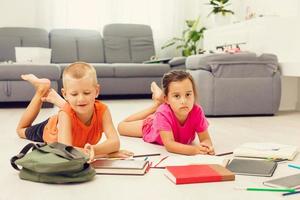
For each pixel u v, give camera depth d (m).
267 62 2.94
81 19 5.12
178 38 5.24
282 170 1.32
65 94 1.46
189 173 1.19
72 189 1.11
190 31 5.00
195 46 5.06
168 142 1.61
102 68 4.31
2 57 4.61
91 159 1.30
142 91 4.48
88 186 1.13
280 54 3.22
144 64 4.50
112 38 5.05
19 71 3.47
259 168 1.30
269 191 1.09
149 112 1.99
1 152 1.62
